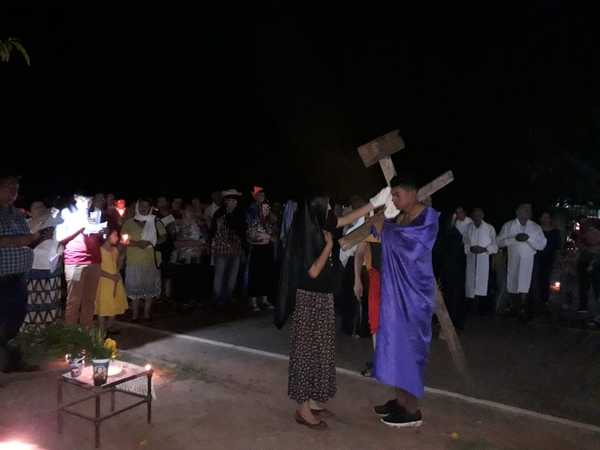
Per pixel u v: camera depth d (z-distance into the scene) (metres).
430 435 4.84
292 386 4.86
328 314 4.86
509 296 10.67
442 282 8.51
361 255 6.54
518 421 5.20
